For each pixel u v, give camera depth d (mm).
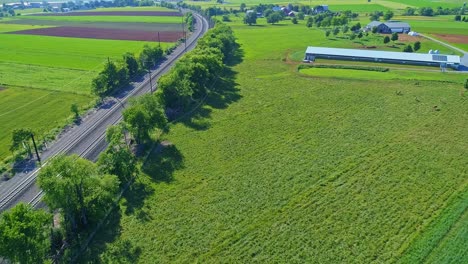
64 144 84000
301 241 54312
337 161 75438
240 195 65000
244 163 75375
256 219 59000
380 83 122688
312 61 152000
